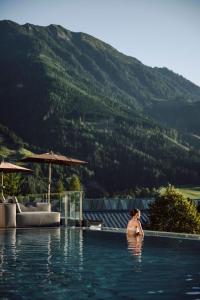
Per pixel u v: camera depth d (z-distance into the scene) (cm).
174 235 1323
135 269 745
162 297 551
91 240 1218
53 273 705
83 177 17625
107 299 540
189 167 19350
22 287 603
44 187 14288
